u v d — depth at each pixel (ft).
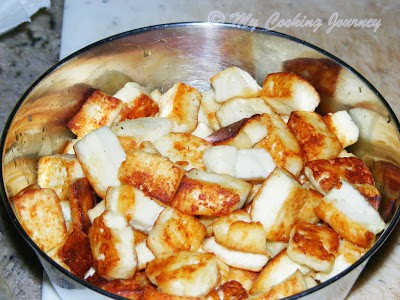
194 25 0.85
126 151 0.77
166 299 0.64
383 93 1.01
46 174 0.79
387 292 0.79
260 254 0.70
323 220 0.76
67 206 0.78
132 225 0.73
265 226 0.72
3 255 0.88
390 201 0.76
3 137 0.69
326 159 0.81
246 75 0.90
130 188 0.73
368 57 1.06
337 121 0.85
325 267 0.68
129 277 0.68
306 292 0.56
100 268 0.68
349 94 0.84
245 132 0.81
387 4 1.14
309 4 1.13
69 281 0.59
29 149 0.79
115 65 0.87
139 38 0.85
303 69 0.87
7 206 0.63
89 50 0.81
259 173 0.78
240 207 0.74
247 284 0.71
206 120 0.91
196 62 0.92
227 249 0.70
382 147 0.79
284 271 0.69
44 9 1.25
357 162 0.81
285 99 0.87
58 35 1.24
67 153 0.85
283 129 0.84
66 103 0.84
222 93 0.90
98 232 0.69
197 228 0.72
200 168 0.79
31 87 0.75
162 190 0.72
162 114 0.87
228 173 0.76
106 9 1.08
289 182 0.72
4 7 1.14
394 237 0.84
